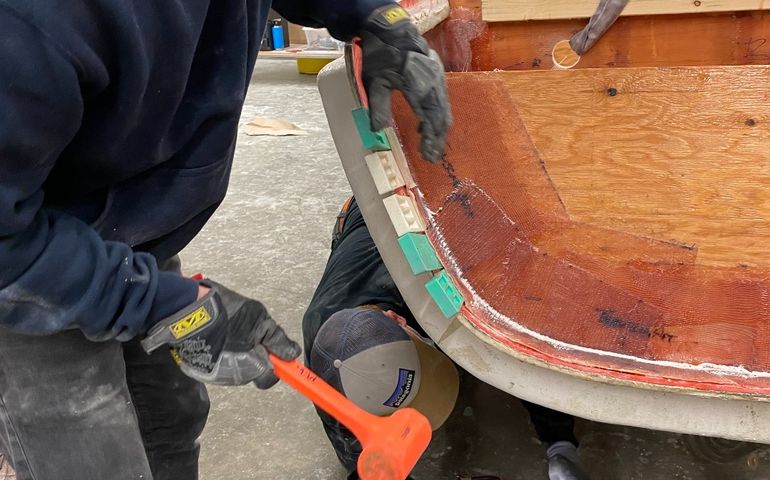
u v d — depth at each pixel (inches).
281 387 59.2
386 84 31.9
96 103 22.8
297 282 76.8
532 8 47.4
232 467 50.4
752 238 34.8
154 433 38.4
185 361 27.4
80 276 22.6
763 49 46.2
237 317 28.0
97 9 19.6
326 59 194.9
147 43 21.5
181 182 28.3
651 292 36.8
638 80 33.5
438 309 37.1
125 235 27.9
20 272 21.5
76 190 26.5
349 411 30.3
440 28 52.1
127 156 25.2
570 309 37.4
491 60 52.6
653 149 34.6
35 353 26.3
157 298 25.1
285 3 33.0
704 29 46.8
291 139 133.0
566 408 36.8
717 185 34.4
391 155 35.1
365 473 30.1
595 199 36.4
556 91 34.8
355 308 44.8
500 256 37.6
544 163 36.4
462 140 36.4
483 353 37.2
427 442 31.1
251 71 28.6
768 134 32.6
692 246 35.8
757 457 47.3
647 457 49.7
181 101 26.3
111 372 28.7
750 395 33.5
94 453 28.8
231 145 29.5
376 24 31.3
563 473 45.0
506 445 51.6
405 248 34.4
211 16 24.9
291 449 51.9
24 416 27.7
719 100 32.7
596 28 46.8
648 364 36.3
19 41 18.3
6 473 45.4
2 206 19.6
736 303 35.9
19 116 18.9
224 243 88.0
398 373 41.9
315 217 95.0
